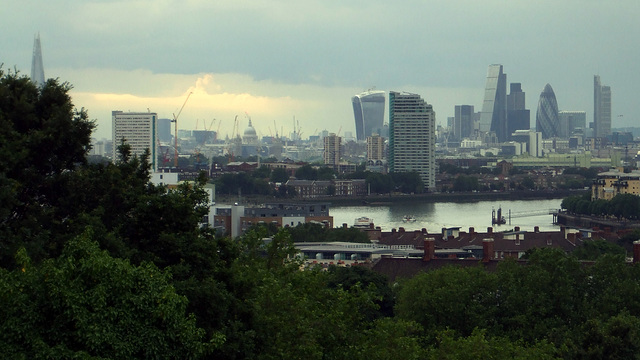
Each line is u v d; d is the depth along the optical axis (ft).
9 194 359.46
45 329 295.89
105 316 299.38
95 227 384.06
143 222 404.36
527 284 614.75
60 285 296.71
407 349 397.80
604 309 606.55
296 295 420.77
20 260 311.27
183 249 392.47
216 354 359.25
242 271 424.87
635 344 530.68
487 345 448.65
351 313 411.34
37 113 435.94
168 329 311.27
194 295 362.53
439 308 602.44
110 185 423.23
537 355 464.24
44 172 429.79
